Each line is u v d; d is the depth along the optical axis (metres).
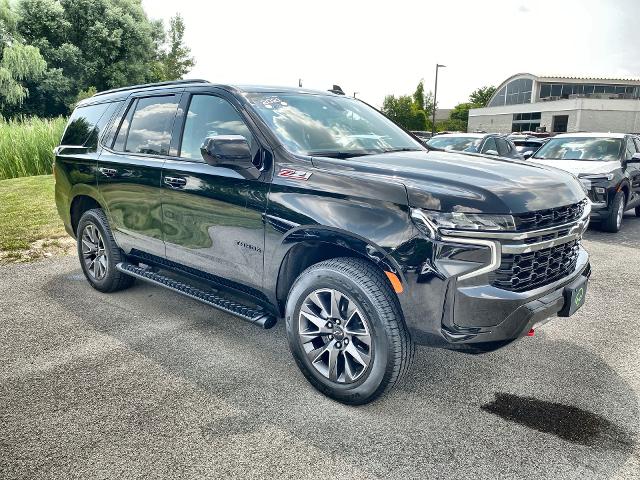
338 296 3.00
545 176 3.17
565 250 3.16
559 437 2.80
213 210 3.60
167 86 4.27
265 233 3.29
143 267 4.58
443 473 2.51
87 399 3.13
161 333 4.13
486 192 2.73
